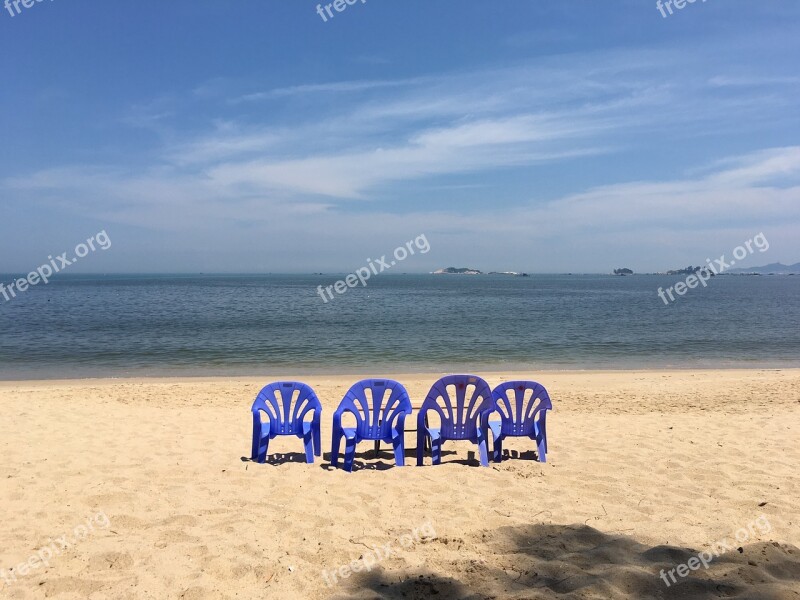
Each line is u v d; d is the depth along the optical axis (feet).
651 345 75.10
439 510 15.57
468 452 23.04
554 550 12.73
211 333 87.20
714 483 17.81
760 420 27.68
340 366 57.82
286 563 12.21
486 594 10.83
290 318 117.60
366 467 20.63
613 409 32.96
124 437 24.25
